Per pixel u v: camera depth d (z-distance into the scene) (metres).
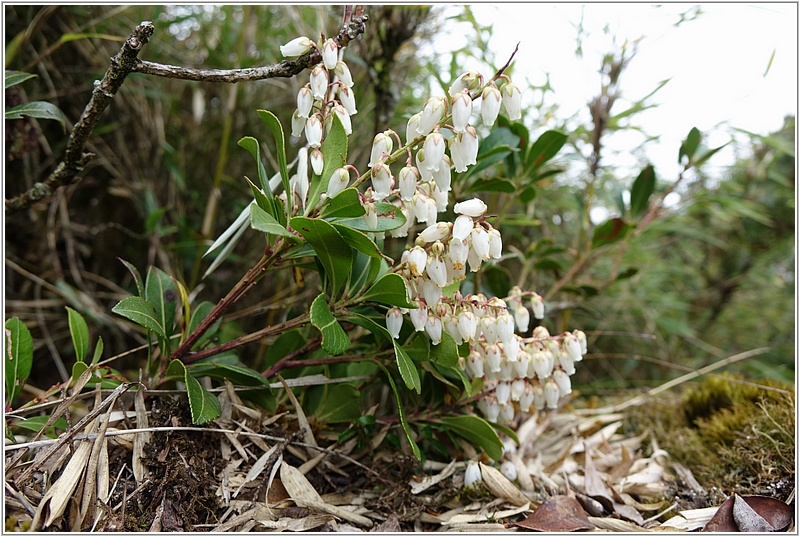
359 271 0.20
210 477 0.20
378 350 0.22
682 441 0.26
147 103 0.33
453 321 0.19
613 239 0.29
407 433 0.20
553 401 0.22
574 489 0.24
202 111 0.35
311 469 0.22
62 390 0.21
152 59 0.33
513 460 0.24
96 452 0.18
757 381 0.29
